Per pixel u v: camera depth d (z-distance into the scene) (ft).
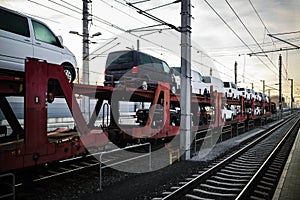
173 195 20.35
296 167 28.71
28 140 19.07
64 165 28.63
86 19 46.91
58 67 21.54
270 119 131.64
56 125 57.88
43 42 24.88
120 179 25.88
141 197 21.08
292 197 19.54
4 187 22.02
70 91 22.88
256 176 25.76
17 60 21.99
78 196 21.12
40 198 20.48
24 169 21.34
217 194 21.90
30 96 19.08
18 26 22.48
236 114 85.51
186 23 35.96
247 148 44.50
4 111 24.06
